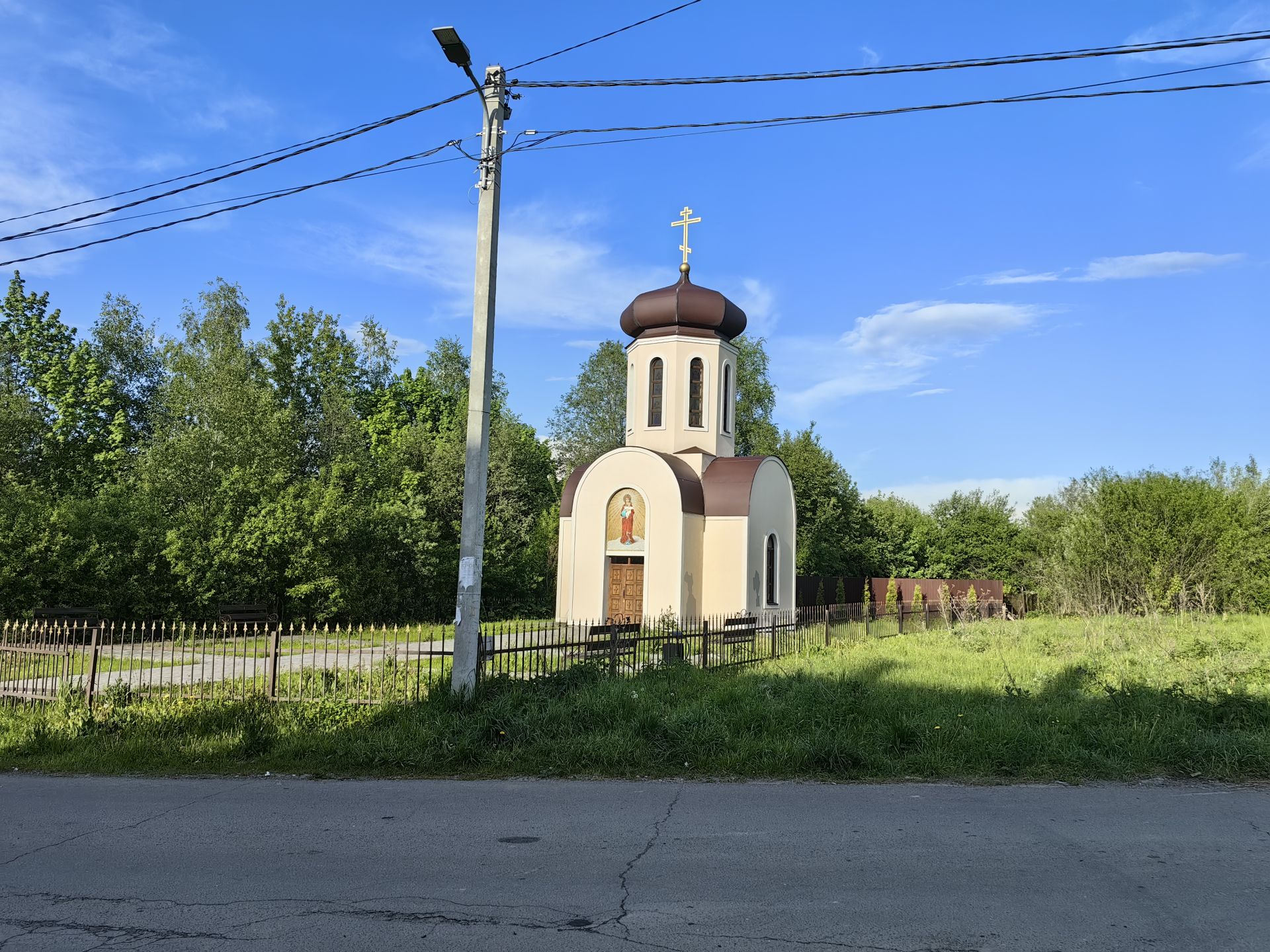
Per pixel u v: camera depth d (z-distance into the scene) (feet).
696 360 97.86
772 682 42.55
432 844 22.52
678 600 87.51
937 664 54.54
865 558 166.09
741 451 171.32
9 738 35.99
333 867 20.74
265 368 145.18
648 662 48.49
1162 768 30.32
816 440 158.20
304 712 37.01
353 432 134.21
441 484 125.39
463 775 30.81
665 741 32.50
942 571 195.31
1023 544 186.80
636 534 90.33
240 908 18.06
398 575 101.35
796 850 21.79
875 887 19.02
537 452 151.53
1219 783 28.86
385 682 40.37
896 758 31.30
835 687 41.01
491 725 33.71
